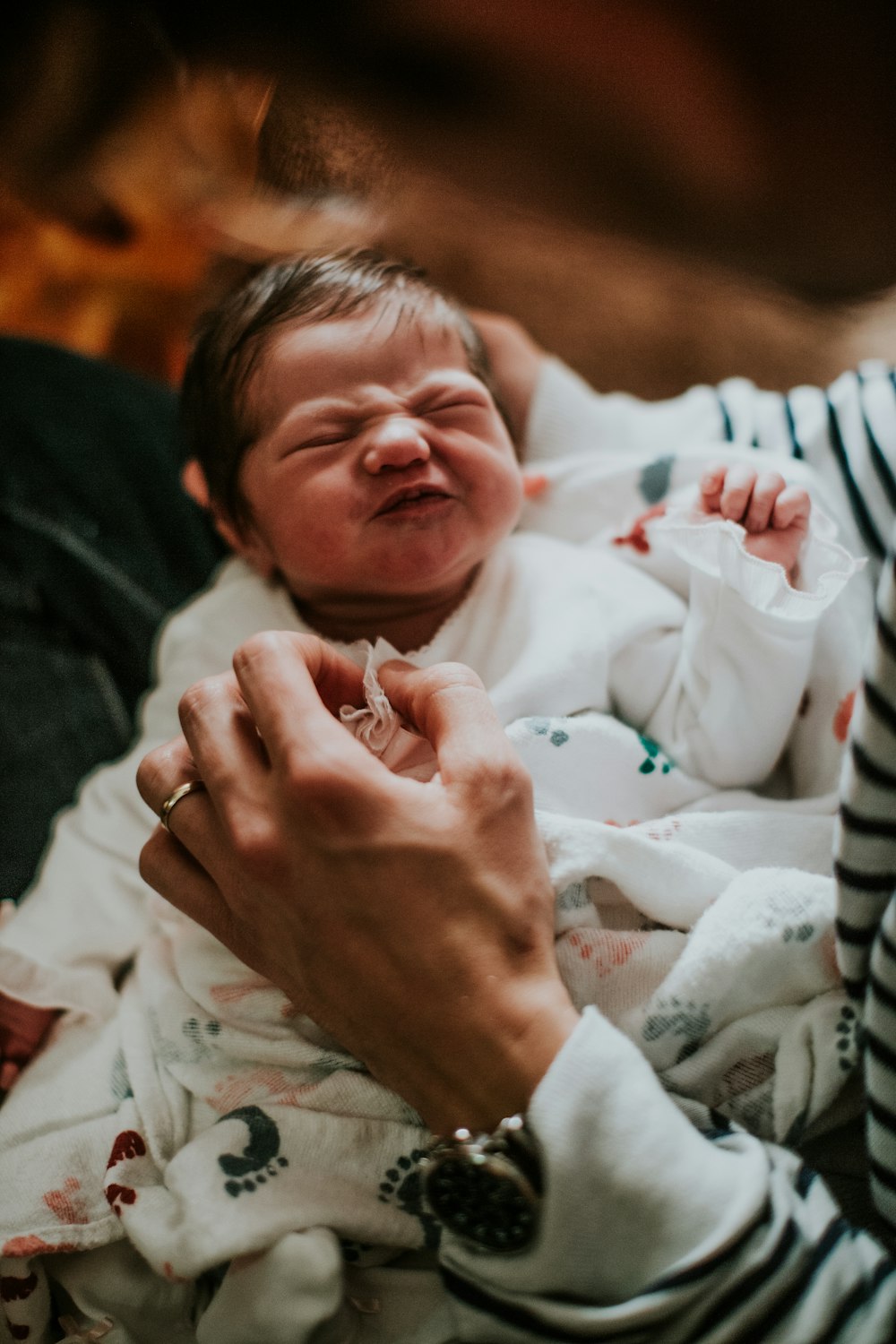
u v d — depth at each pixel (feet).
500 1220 1.62
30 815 3.05
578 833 2.13
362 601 2.72
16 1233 2.13
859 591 2.76
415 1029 1.73
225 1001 2.29
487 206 4.32
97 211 4.12
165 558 3.48
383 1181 2.06
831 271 3.34
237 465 2.78
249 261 3.97
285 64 2.91
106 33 3.46
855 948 1.83
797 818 2.41
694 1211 1.57
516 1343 1.66
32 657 3.28
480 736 1.92
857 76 2.96
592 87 2.93
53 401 3.61
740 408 3.21
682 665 2.57
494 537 2.65
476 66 2.92
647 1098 1.64
